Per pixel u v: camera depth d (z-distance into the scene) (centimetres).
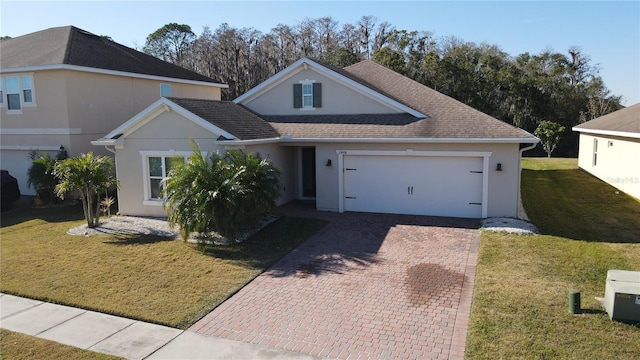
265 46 5325
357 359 690
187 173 1246
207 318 841
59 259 1191
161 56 6291
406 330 773
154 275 1056
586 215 1554
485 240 1245
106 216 1670
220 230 1229
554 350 679
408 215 1577
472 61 4225
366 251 1195
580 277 966
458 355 690
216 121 1520
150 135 1577
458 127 1516
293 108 1864
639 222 1447
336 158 1639
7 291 989
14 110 2120
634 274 812
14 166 2202
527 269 1018
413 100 1792
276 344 742
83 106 2066
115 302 916
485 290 903
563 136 3941
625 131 1828
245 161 1343
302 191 1902
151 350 734
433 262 1098
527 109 4000
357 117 1739
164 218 1602
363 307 867
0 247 1320
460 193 1520
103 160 1531
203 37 5434
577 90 4056
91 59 2159
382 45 5216
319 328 790
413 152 1538
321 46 5428
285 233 1373
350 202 1658
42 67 1972
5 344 760
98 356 716
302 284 988
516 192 1448
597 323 754
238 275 1044
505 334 730
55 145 2047
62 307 907
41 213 1789
